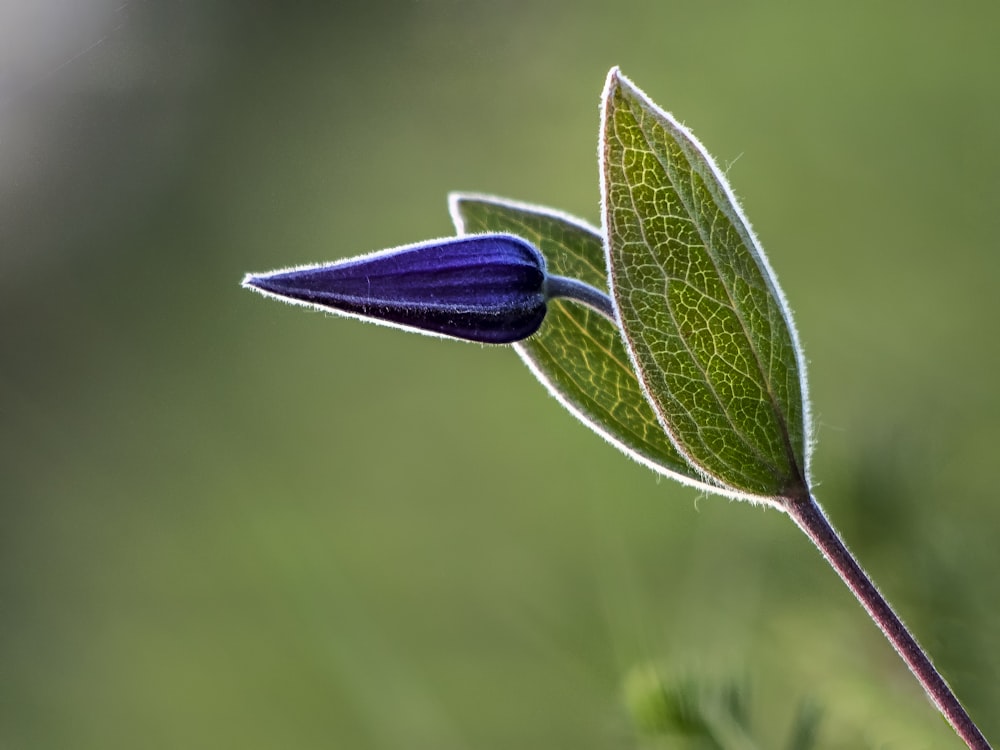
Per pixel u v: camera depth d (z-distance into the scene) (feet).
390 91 3.46
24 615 2.96
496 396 2.84
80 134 3.24
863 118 2.58
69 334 3.36
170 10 2.82
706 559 1.56
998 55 2.51
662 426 1.24
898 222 2.43
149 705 2.68
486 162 3.20
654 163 1.23
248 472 2.98
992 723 1.42
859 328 2.27
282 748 2.52
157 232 3.44
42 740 2.78
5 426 3.20
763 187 2.62
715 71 2.81
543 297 1.26
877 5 2.68
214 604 2.77
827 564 1.50
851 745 1.44
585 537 2.47
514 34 3.30
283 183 3.51
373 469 2.87
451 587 2.56
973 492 1.59
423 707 2.21
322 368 3.15
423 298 1.25
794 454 1.24
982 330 2.14
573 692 2.17
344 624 2.45
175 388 3.24
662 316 1.23
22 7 2.06
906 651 1.21
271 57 3.57
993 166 2.37
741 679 1.37
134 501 3.07
